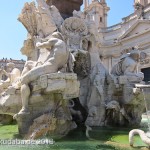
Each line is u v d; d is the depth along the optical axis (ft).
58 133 23.50
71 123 26.13
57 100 23.91
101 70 33.09
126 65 32.55
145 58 114.11
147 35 117.08
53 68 23.53
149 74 109.60
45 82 22.62
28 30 35.81
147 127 30.25
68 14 38.65
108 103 30.81
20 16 35.83
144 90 29.60
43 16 33.58
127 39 128.06
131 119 31.12
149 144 18.10
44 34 33.68
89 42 35.45
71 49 33.04
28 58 36.47
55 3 38.17
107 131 26.55
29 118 23.34
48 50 26.13
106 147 19.04
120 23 137.49
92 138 22.68
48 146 19.54
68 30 34.40
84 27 35.19
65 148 18.94
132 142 19.22
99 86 31.42
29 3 35.27
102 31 143.23
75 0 39.32
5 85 34.99
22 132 23.12
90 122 30.27
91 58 34.81
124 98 31.09
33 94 23.31
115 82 31.60
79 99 32.53
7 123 33.55
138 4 126.93
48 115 22.58
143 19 120.26
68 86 23.30
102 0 166.20
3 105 25.43
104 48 139.54
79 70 34.12
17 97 25.40
